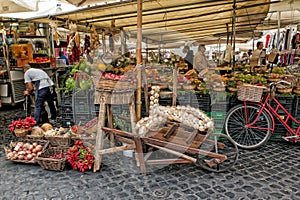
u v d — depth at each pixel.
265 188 2.75
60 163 3.12
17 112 6.44
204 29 9.02
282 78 4.85
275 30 10.53
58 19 5.52
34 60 6.64
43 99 5.02
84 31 7.00
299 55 7.55
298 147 3.92
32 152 3.43
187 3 4.68
